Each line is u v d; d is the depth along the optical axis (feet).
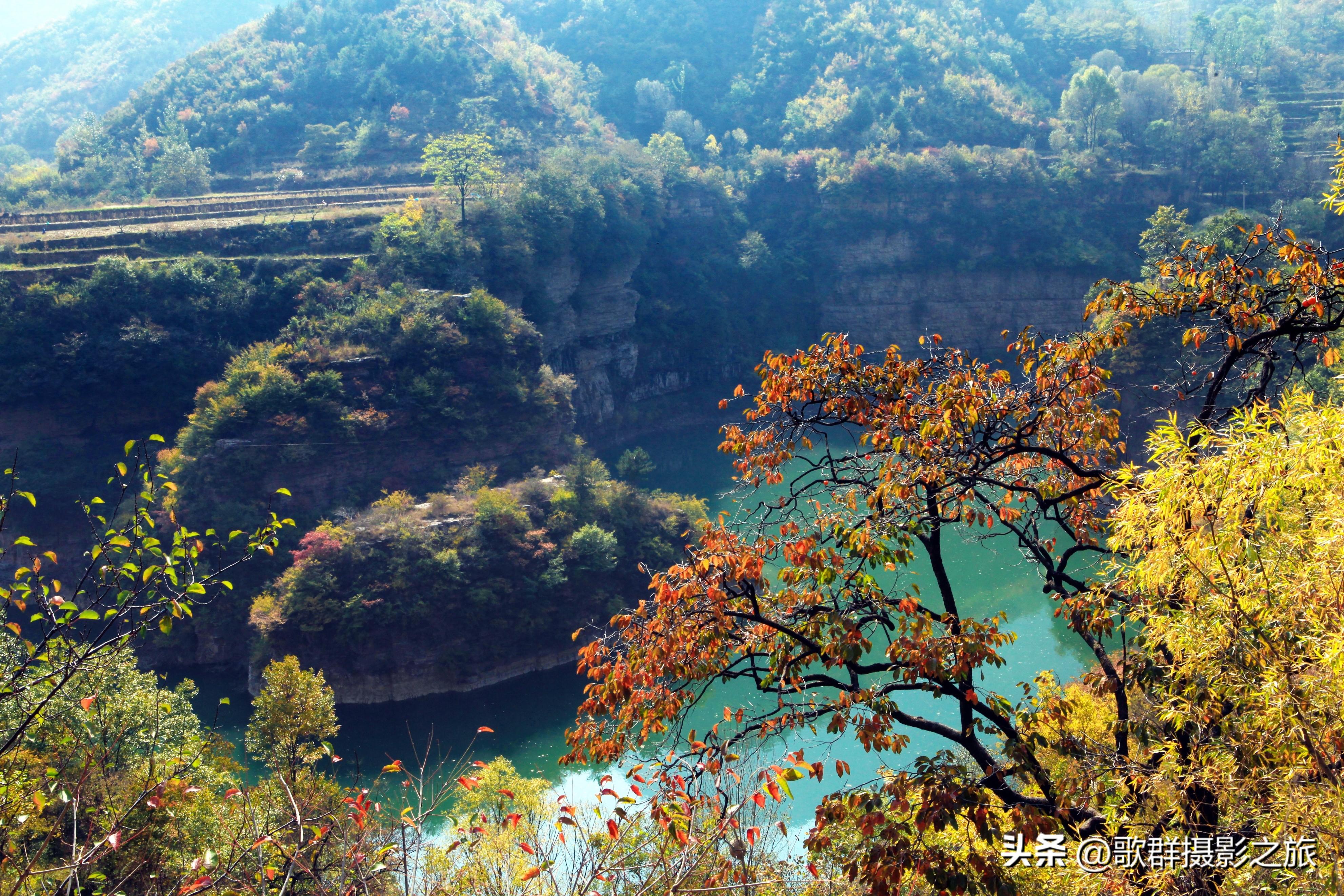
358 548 230.68
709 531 54.85
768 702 180.34
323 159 577.84
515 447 315.58
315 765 189.57
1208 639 44.78
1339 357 51.75
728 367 522.47
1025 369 57.57
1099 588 51.96
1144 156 569.23
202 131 599.57
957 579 244.22
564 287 433.48
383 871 38.65
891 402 54.95
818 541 53.26
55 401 308.40
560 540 248.52
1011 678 188.24
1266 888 41.39
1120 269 508.53
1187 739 47.42
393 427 293.84
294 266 361.51
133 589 36.32
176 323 330.95
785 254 539.29
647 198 505.66
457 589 230.07
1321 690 40.09
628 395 483.10
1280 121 565.12
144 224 388.16
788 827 118.62
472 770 111.96
